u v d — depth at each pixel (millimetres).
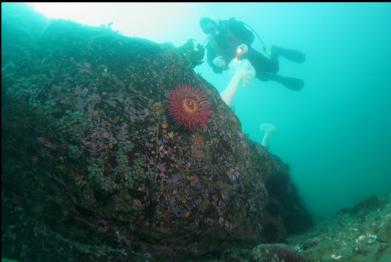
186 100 1607
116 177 1354
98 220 1345
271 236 2256
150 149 1478
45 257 1157
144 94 1578
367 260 1468
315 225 3270
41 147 1306
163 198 1447
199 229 1556
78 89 1436
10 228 1139
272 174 2816
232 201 1731
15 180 1241
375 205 2693
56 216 1283
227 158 1804
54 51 1513
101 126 1400
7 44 1429
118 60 1600
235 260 1594
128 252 1364
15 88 1345
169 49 1850
